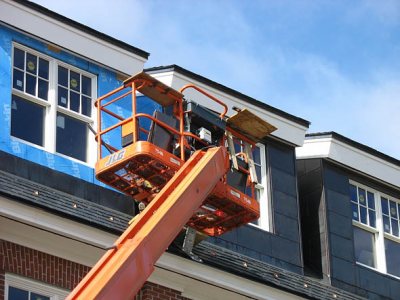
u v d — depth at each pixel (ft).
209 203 89.25
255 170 97.14
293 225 99.50
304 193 103.65
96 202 88.79
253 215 90.63
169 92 88.63
